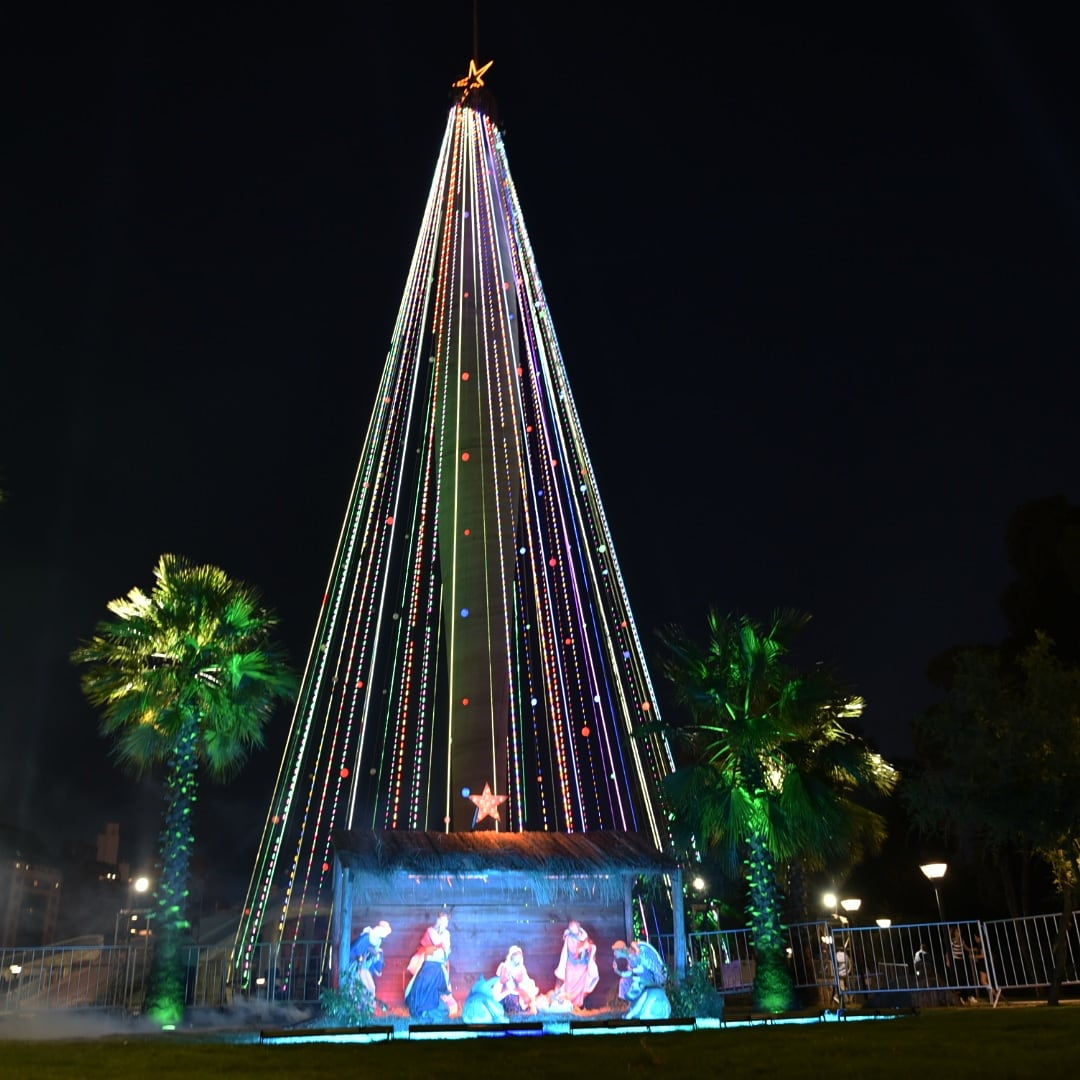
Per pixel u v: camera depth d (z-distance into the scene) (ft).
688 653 66.18
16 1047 38.27
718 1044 36.68
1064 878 67.92
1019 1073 25.96
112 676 68.18
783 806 61.11
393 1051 36.47
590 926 64.85
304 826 96.22
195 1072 29.96
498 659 87.30
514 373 98.53
